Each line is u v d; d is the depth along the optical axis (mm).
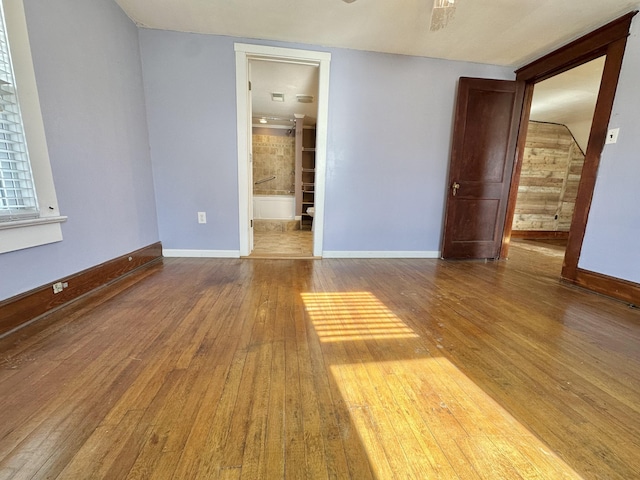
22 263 1478
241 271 2586
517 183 3312
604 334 1594
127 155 2379
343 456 825
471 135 3072
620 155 2137
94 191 1995
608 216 2215
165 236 2941
